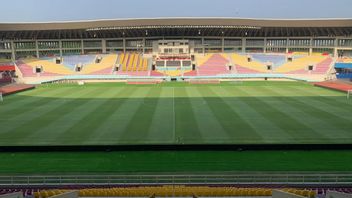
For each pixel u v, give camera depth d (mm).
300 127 30281
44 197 15180
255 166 21531
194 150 24609
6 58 87875
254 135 27984
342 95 48562
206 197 15109
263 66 78500
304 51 86938
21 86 62062
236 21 79375
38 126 31469
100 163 22422
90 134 28719
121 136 28094
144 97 48312
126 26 80250
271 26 80062
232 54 84375
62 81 71750
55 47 89812
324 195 16219
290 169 20953
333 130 29234
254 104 41688
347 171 20453
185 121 33062
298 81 68812
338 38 83250
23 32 84062
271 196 15094
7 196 14508
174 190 15766
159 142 26406
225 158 23047
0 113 37250
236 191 15539
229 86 60906
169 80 71562
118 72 76062
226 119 33719
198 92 53094
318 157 23016
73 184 18359
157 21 79125
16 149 24578
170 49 83938
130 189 16031
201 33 86938
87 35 88188
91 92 54125
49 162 22641
